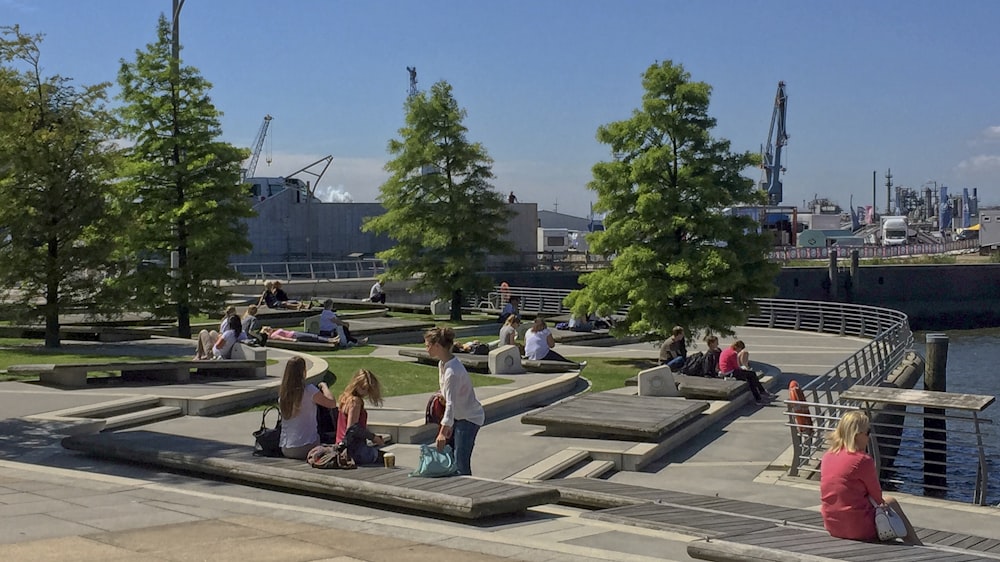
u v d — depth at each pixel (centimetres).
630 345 3534
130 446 1199
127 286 3044
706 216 2842
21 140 2478
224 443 1241
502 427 1777
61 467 1187
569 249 10225
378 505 978
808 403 1473
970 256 9869
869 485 825
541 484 1241
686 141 2911
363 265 6988
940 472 2266
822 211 15500
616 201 2895
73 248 2588
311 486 1003
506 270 6994
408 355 2627
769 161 14762
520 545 761
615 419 1650
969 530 1200
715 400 2066
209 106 3353
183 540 748
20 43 2372
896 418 2506
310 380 2009
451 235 4178
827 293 7550
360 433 1073
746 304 2939
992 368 4950
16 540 739
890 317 3731
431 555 719
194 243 3197
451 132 4200
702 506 1088
